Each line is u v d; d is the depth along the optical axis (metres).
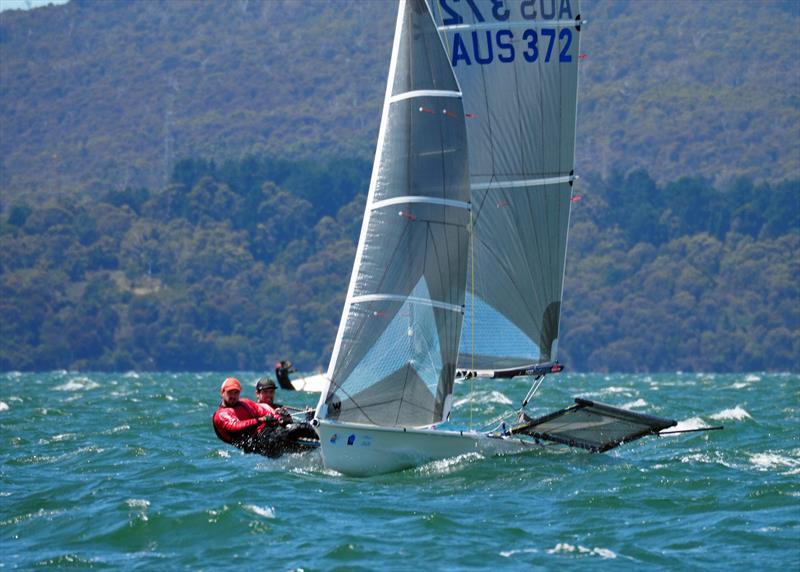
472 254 90.25
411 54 81.31
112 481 81.31
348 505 71.81
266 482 79.00
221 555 61.47
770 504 71.94
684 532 65.69
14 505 74.31
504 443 86.12
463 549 61.84
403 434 81.38
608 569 58.59
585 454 88.31
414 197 80.62
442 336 81.19
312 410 89.31
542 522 67.88
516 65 90.69
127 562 60.84
